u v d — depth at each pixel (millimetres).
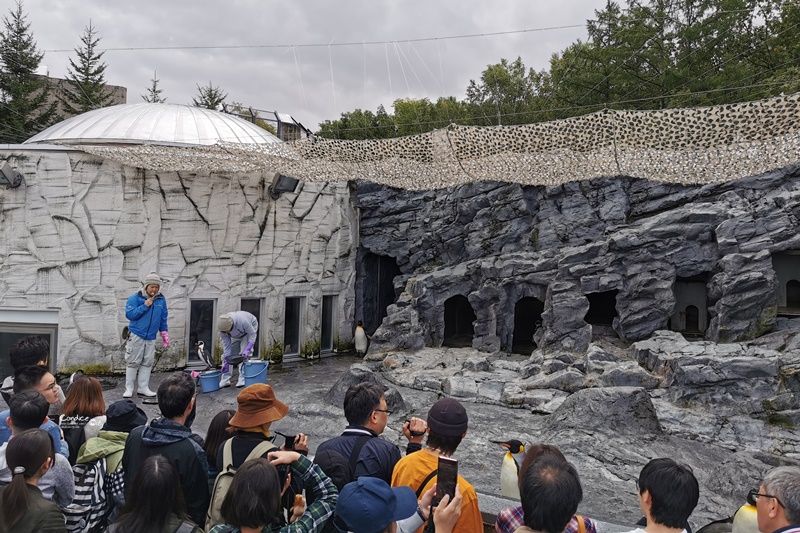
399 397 10797
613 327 14188
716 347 11469
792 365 10312
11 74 31094
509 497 4652
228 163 12820
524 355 15289
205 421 9797
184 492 3484
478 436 9219
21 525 2822
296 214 15727
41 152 12828
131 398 11094
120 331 13312
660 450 8508
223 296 14438
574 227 15438
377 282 19469
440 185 11250
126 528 2773
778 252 13281
